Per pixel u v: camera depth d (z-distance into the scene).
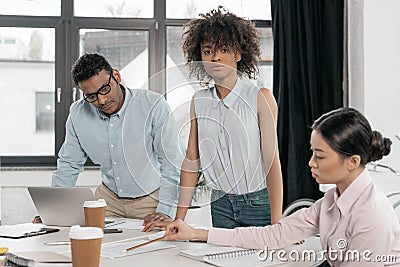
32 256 1.71
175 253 1.84
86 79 2.38
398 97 4.00
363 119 1.77
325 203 1.86
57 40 4.16
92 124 2.55
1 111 4.11
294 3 4.11
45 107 4.16
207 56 2.09
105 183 2.65
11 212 3.96
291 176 4.03
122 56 4.23
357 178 1.75
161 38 4.23
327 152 1.74
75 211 2.30
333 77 4.07
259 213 2.19
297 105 4.08
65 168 2.66
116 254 1.81
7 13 4.13
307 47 4.06
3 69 4.12
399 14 3.99
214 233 1.96
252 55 2.18
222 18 2.12
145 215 2.56
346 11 4.08
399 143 3.98
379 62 3.99
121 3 4.23
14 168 3.97
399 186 3.84
